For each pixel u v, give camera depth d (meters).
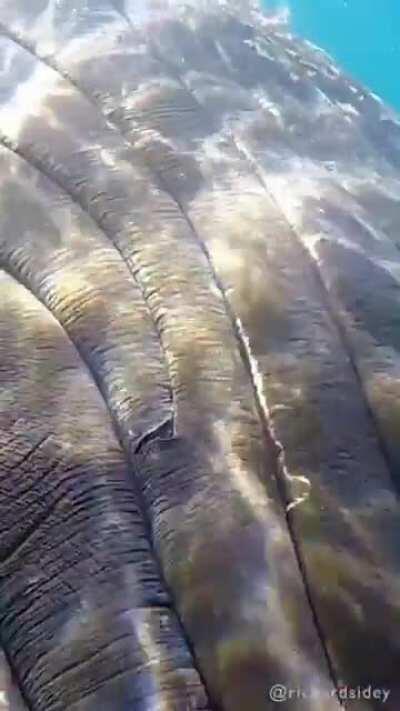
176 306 3.49
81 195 3.88
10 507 2.93
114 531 2.92
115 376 3.26
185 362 3.31
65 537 2.90
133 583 2.83
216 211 3.90
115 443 3.12
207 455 3.08
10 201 3.78
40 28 4.70
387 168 5.04
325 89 5.46
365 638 2.81
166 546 2.90
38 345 3.31
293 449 3.16
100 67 4.48
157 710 2.62
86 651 2.72
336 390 3.36
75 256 3.62
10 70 4.41
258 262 3.70
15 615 2.81
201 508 2.96
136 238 3.71
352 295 3.68
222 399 3.23
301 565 2.92
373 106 5.76
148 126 4.21
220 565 2.85
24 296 3.49
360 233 4.05
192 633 2.76
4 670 2.74
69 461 3.02
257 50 5.27
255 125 4.55
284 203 4.07
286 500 3.06
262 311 3.52
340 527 3.02
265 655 2.72
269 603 2.81
